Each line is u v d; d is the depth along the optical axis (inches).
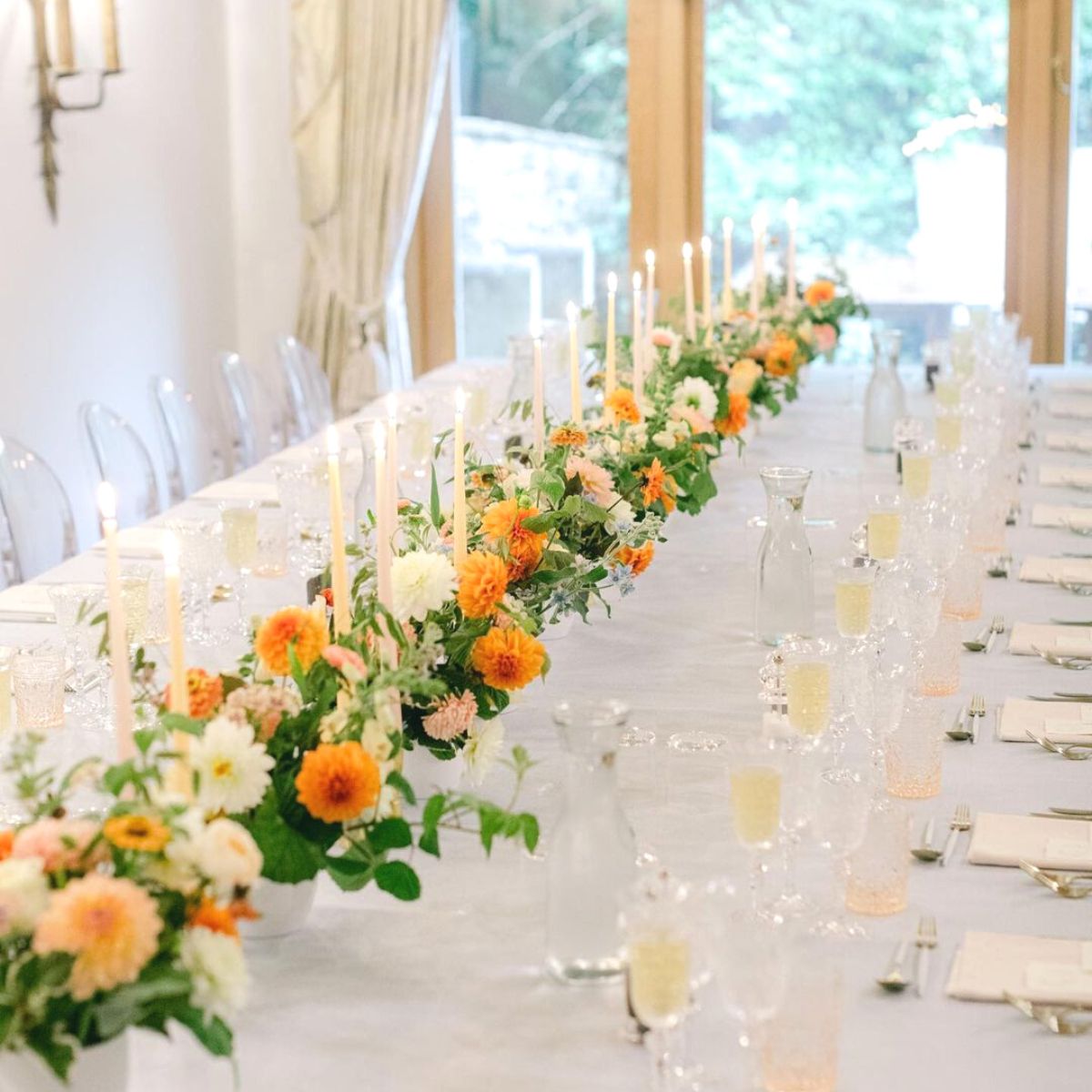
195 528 111.7
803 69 263.9
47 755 90.3
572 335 117.1
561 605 97.5
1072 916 71.8
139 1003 52.3
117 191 230.1
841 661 88.4
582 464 98.2
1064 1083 59.0
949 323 266.5
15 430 205.2
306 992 66.1
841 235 268.2
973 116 258.5
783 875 74.4
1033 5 251.6
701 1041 62.0
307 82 256.7
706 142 268.5
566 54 268.8
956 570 116.6
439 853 67.7
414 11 252.5
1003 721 95.6
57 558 159.0
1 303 201.9
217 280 263.6
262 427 228.4
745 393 154.3
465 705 76.4
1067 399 214.4
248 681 74.2
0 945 52.1
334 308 263.4
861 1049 61.2
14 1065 54.6
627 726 93.0
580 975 66.5
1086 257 258.5
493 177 274.5
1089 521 145.9
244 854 55.3
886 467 172.1
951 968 66.9
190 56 252.2
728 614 120.5
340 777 63.7
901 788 85.0
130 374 234.7
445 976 67.2
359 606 80.5
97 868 54.8
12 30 202.7
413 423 160.6
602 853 66.0
